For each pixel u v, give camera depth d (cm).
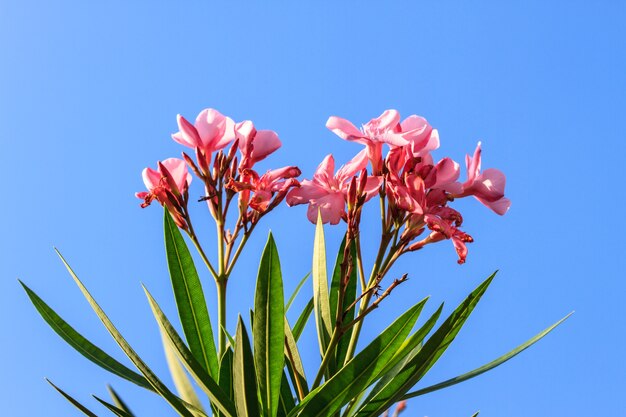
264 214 101
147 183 102
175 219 102
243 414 93
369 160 101
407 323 93
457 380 101
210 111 103
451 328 96
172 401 98
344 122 100
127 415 102
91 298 98
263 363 93
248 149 102
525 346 101
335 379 94
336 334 95
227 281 102
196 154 101
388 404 98
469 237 96
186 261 101
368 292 96
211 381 95
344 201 101
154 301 96
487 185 100
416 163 96
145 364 97
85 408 99
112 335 98
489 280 96
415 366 97
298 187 102
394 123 100
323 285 104
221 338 101
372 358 93
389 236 97
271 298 92
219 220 102
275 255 91
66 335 102
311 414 95
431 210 96
